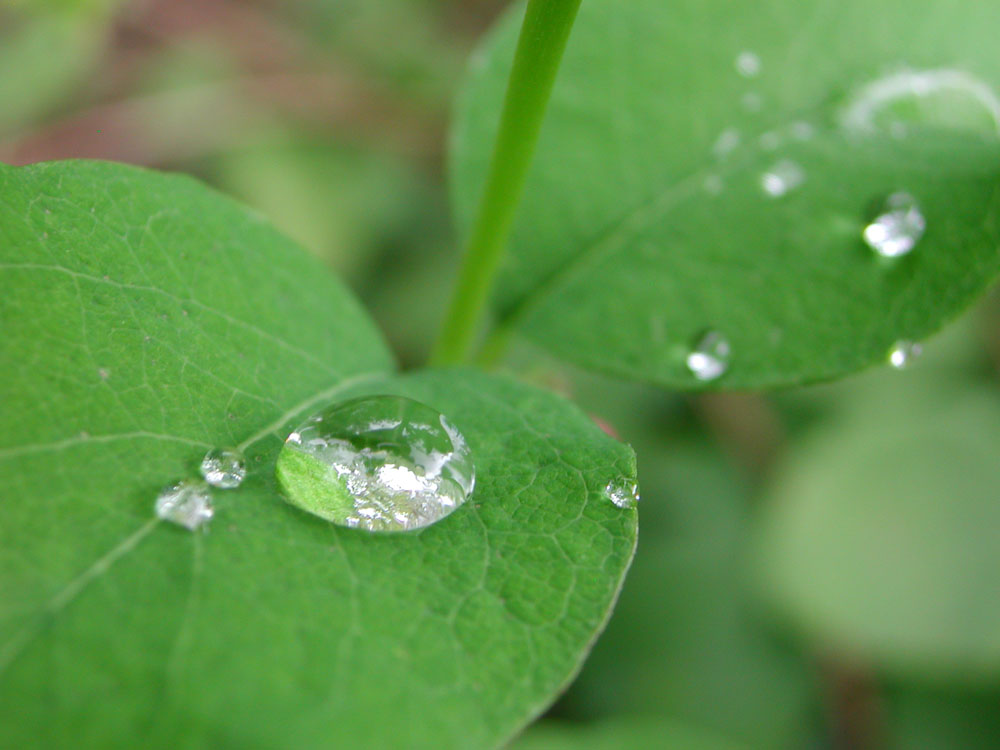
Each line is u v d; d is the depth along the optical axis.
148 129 0.16
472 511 0.09
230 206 0.09
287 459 0.09
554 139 0.11
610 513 0.09
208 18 0.17
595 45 0.11
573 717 0.13
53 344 0.09
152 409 0.09
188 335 0.09
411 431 0.09
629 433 0.14
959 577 0.13
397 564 0.08
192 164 0.16
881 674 0.13
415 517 0.09
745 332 0.10
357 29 0.18
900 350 0.10
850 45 0.10
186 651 0.08
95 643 0.08
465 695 0.08
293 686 0.08
